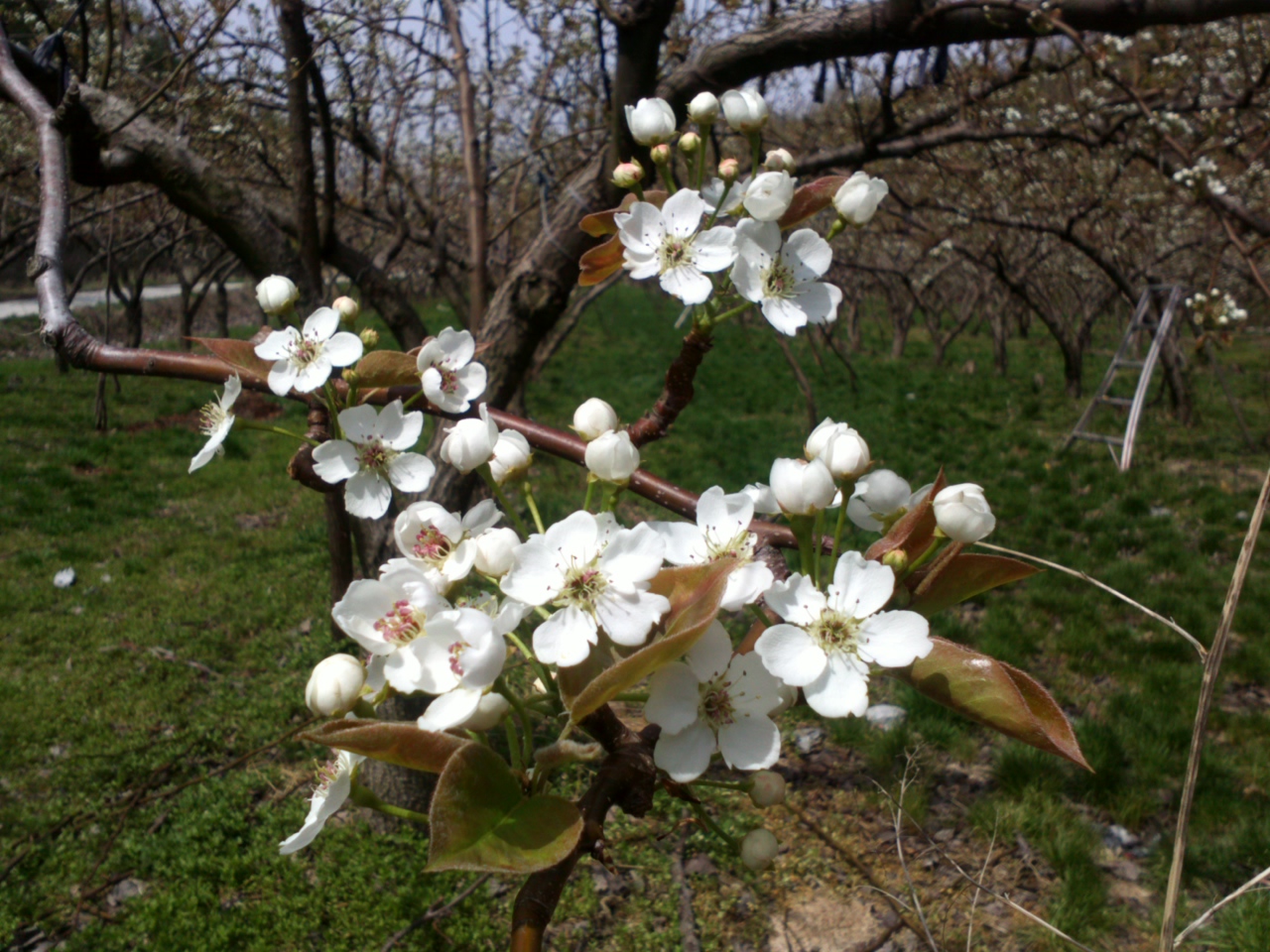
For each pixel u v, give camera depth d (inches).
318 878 144.9
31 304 847.7
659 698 28.9
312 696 29.8
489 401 127.0
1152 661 212.7
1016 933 135.6
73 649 216.4
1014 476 372.5
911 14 112.7
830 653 30.3
